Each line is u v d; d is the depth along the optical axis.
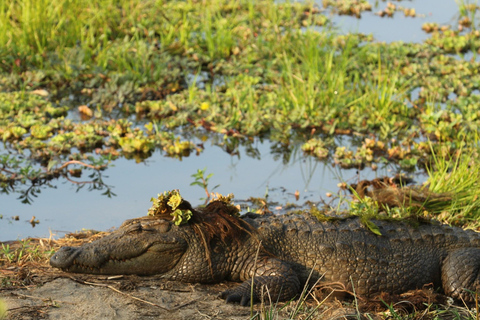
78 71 17.14
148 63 17.61
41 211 11.09
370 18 23.28
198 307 7.60
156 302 7.64
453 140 14.47
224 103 15.90
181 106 15.71
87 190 11.99
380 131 14.91
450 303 8.16
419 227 8.92
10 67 17.33
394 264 8.47
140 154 13.70
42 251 9.05
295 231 8.53
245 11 22.83
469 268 8.39
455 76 18.00
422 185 12.28
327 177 13.01
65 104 16.11
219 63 18.58
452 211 11.13
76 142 13.82
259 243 8.33
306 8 23.48
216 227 8.32
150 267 8.23
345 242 8.46
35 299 7.50
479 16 23.64
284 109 15.46
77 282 7.97
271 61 18.62
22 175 12.28
